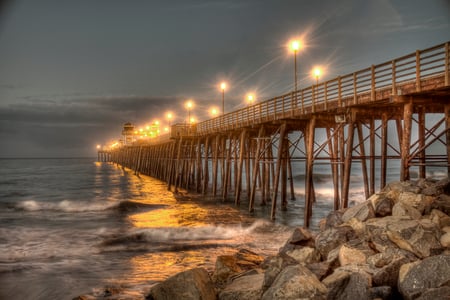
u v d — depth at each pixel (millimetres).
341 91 14992
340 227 8859
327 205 27062
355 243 7793
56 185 51594
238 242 15609
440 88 10789
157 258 13477
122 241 16172
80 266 12617
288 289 6203
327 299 6016
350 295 5898
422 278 5543
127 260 13266
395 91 12219
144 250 14609
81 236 17328
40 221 21656
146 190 42250
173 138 39656
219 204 28172
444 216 8273
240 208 25891
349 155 14789
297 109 18016
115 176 72125
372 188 17672
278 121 20344
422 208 8883
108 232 18219
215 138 35125
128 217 22953
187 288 7355
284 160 25812
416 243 6867
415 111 15070
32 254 14203
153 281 11000
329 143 20344
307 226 17344
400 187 10125
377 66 13133
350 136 14805
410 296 5465
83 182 56812
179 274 7602
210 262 12836
